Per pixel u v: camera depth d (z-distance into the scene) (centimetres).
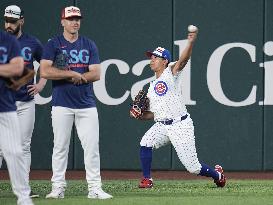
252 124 4319
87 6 4331
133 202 2838
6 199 3023
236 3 4294
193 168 3441
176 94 3369
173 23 4306
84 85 2977
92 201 2859
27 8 4325
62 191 3038
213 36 4297
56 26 4322
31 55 3106
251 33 4297
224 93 4316
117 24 4328
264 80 4306
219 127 4325
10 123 2428
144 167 3562
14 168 2438
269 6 4284
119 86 4328
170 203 2830
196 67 4306
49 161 4372
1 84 2409
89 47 2997
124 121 4347
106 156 4372
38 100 4325
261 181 3941
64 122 2992
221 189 3528
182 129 3378
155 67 3412
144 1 4316
